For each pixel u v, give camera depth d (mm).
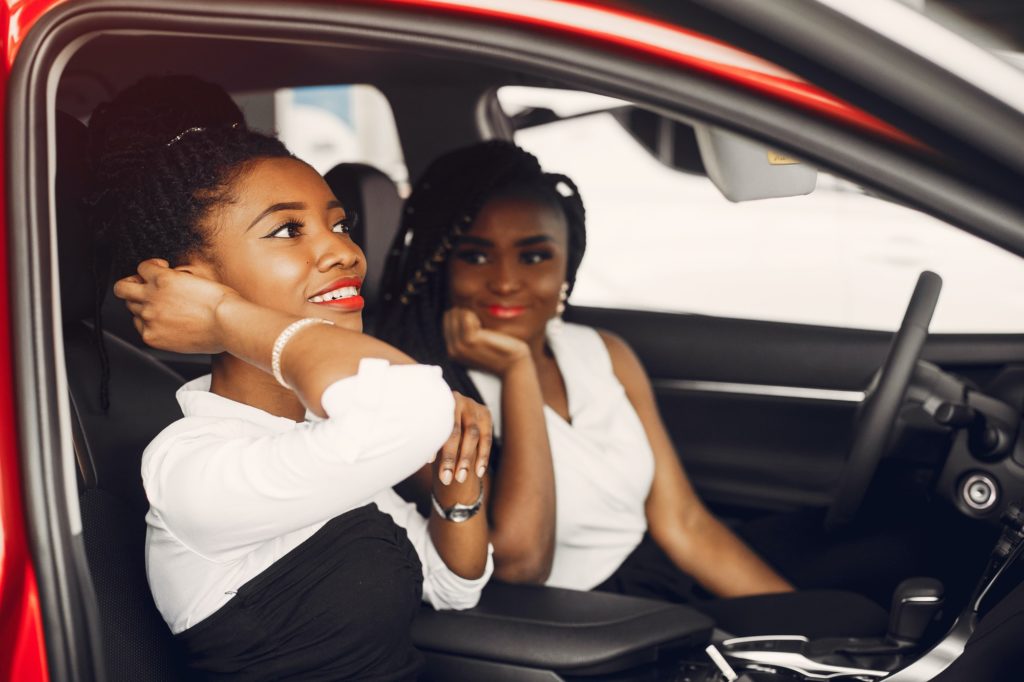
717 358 2512
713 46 869
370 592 1197
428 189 1904
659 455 2029
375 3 907
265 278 1172
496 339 1806
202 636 1182
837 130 873
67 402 992
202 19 938
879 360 2424
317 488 1007
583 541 1906
